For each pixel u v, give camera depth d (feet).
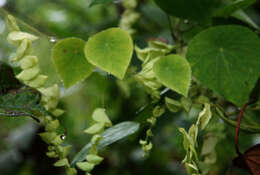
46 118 2.81
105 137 2.95
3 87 2.85
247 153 2.93
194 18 3.24
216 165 3.72
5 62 2.90
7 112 2.83
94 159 2.79
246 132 3.08
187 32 3.55
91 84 3.32
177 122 3.74
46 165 5.60
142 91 3.57
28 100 2.84
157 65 2.76
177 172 5.85
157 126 3.46
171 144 5.10
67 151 2.84
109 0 3.02
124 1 3.68
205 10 3.23
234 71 2.97
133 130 2.93
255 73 2.97
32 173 5.60
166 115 3.46
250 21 3.33
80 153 2.92
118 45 2.65
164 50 3.12
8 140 5.91
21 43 2.73
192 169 2.76
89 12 5.77
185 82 2.76
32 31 2.86
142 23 4.34
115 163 5.84
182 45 3.43
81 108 3.56
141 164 5.78
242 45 2.94
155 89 2.95
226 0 3.24
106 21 4.93
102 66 2.66
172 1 3.22
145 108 3.05
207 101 3.11
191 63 2.97
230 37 2.93
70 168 2.83
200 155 3.09
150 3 4.56
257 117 3.50
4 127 6.21
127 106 3.64
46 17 5.67
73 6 5.88
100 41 2.64
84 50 2.65
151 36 3.83
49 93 2.78
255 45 2.93
